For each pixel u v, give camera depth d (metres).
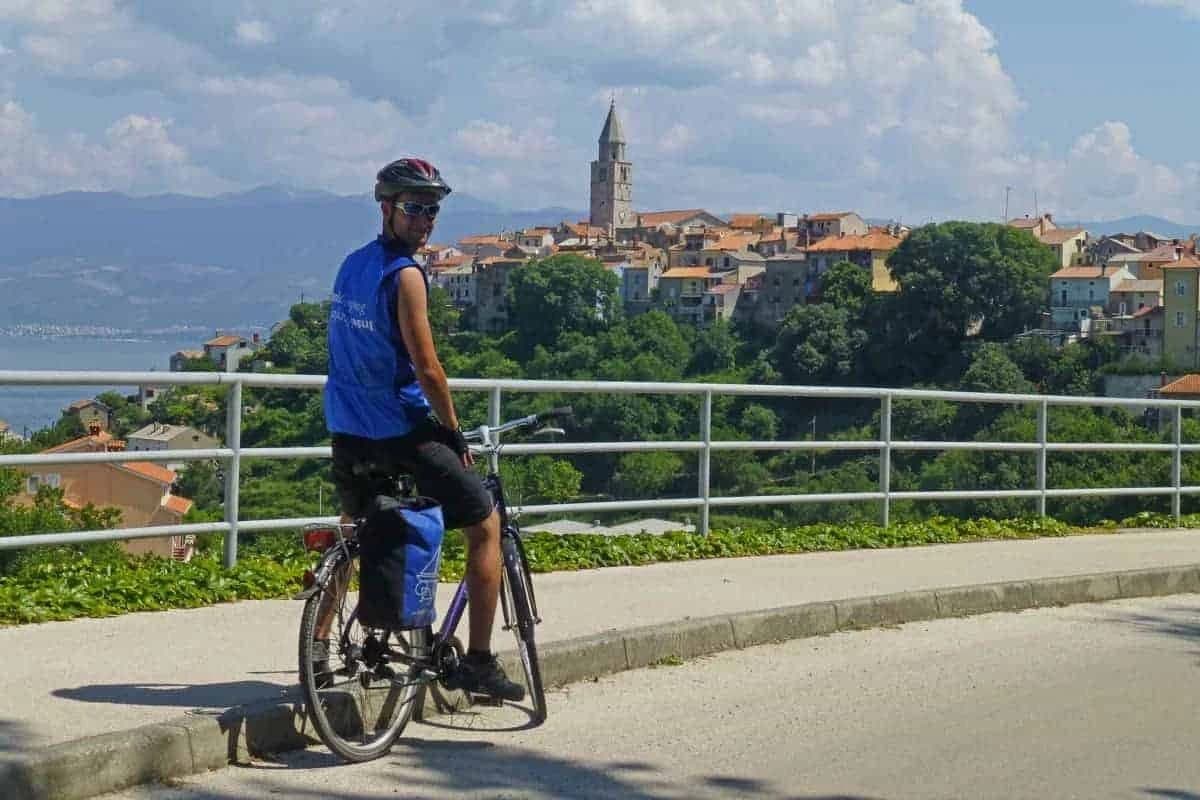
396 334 6.24
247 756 6.16
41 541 8.92
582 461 33.09
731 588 10.25
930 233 132.75
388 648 6.46
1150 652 9.20
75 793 5.53
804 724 7.16
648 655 8.34
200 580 9.33
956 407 46.84
